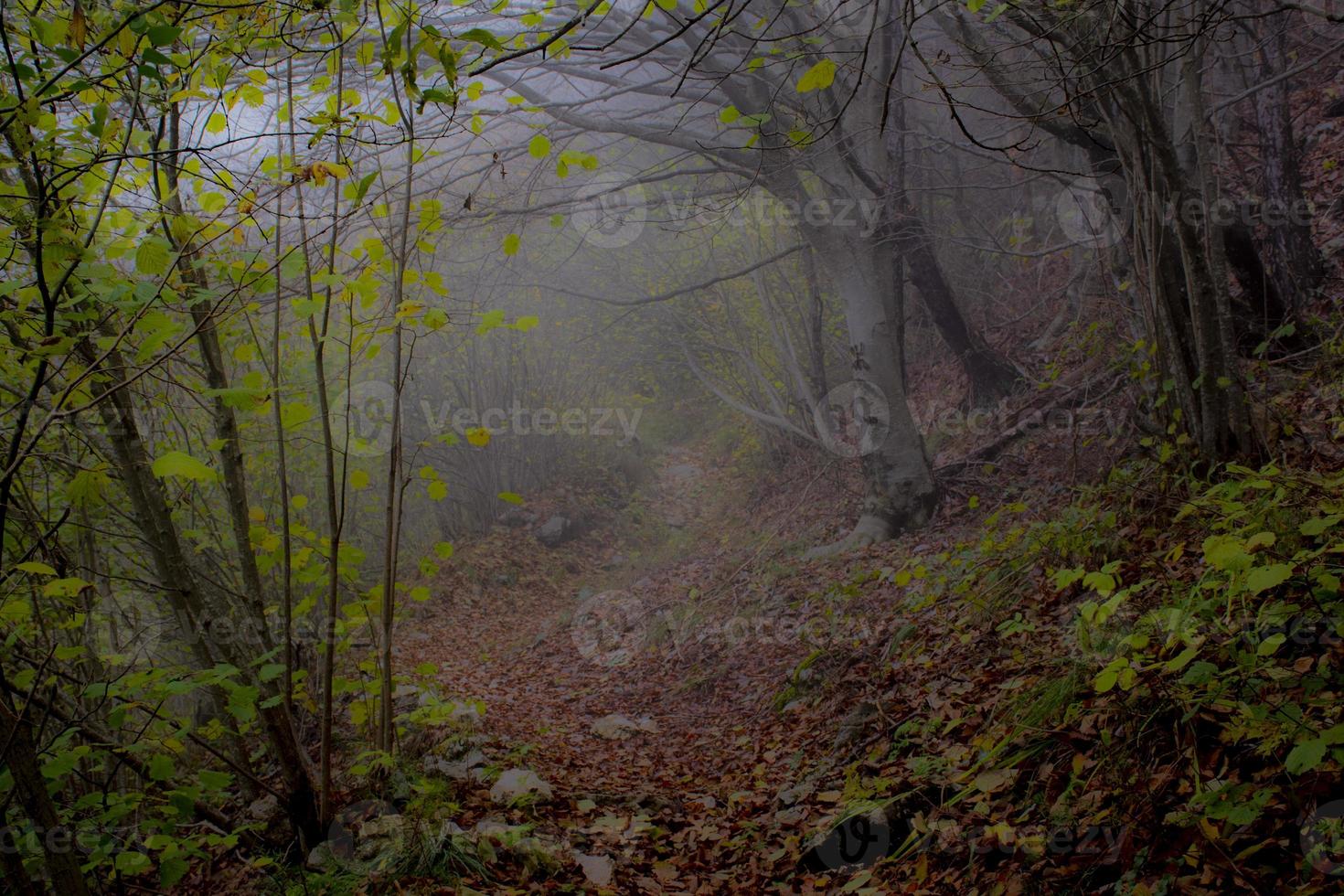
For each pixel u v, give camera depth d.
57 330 2.84
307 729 5.03
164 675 2.84
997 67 6.84
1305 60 11.04
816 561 9.53
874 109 9.09
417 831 3.54
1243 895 2.30
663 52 8.55
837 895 3.22
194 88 3.03
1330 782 2.42
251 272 3.21
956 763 3.65
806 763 4.80
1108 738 3.02
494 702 7.84
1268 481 3.54
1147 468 5.46
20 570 2.65
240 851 3.77
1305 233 8.04
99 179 2.79
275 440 5.80
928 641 5.46
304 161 3.61
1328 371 5.98
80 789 3.53
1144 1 4.61
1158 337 5.39
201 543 4.64
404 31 2.75
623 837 4.21
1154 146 4.85
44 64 2.56
